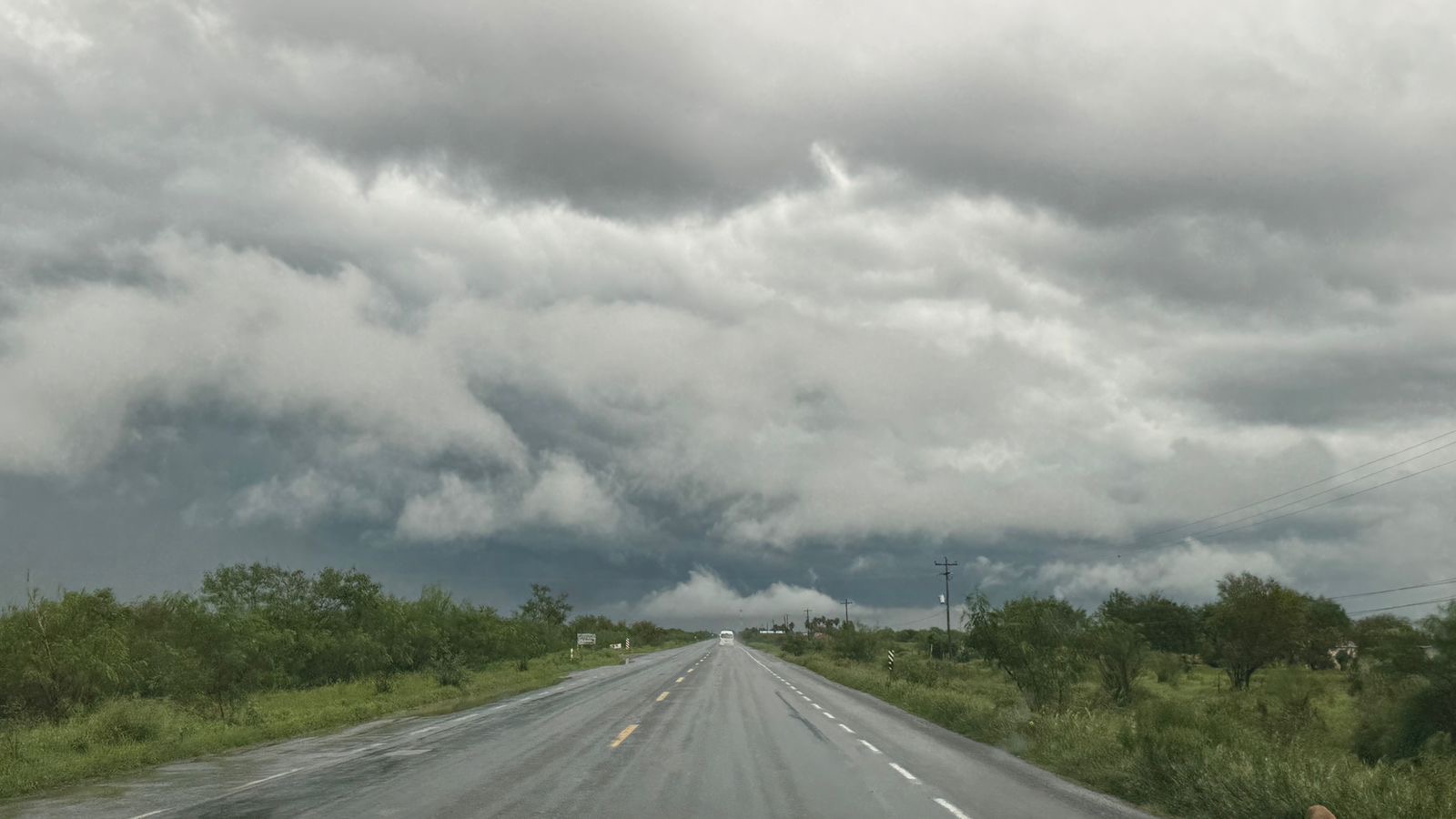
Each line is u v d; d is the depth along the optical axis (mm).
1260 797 11125
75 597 27031
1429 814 10133
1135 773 13117
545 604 107312
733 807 11211
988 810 11320
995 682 51750
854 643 80812
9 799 11922
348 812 10656
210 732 20281
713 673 51781
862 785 13141
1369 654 26562
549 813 10648
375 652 47656
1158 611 96188
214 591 45125
